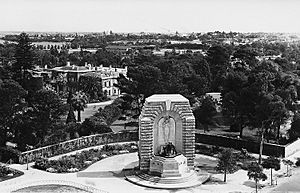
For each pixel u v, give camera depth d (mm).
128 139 140750
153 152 105312
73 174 107000
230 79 139875
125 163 116688
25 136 126875
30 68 198750
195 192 95125
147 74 164500
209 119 155125
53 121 134250
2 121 126562
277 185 100188
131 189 96438
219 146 135375
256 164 98312
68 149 127938
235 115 139250
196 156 124375
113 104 186250
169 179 99625
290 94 130625
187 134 105188
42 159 113438
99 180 102375
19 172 106688
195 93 185375
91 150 126438
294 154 129000
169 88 165500
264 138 137750
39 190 94062
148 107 104125
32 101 131750
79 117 175500
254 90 126688
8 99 126000
